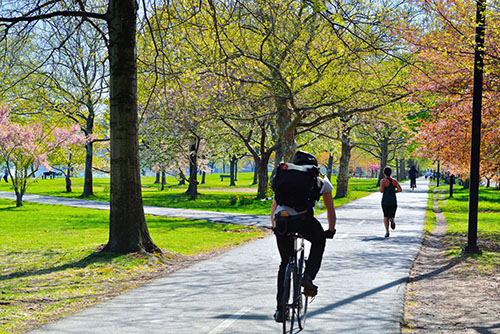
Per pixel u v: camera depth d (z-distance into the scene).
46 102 33.88
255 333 5.66
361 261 10.99
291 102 22.73
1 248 13.45
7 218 24.50
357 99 23.47
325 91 24.83
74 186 67.62
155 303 7.14
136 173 11.26
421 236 15.75
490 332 6.00
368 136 61.03
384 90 21.39
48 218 24.56
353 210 27.31
